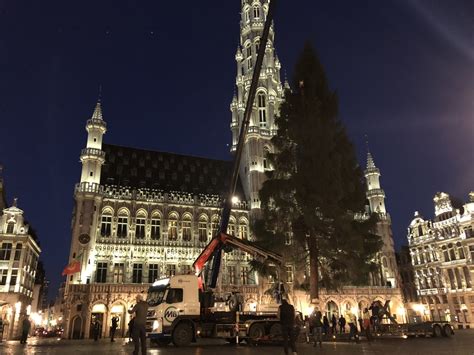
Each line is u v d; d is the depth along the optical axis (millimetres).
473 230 63469
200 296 24094
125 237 52281
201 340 28469
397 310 61438
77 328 44125
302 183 29344
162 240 53844
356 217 65375
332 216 28297
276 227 30656
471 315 61812
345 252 29047
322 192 28484
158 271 52281
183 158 66938
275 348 19375
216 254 29594
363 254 29156
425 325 28078
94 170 53719
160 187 59938
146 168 61938
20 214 52656
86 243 48531
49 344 27578
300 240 29516
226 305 24766
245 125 32562
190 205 57500
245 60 76500
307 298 51031
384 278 64375
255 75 32625
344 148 31734
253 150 63719
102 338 42500
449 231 67750
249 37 77438
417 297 72000
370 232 31453
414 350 16641
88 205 50875
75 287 45469
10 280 49438
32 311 72000
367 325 24047
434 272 69312
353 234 28156
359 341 24281
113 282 49219
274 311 24672
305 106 31875
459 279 64812
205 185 64375
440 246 68812
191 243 55312
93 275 48250
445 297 66750
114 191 53906
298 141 30984
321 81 33500
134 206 53938
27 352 18531
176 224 56000
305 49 35000
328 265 30391
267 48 75438
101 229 51625
